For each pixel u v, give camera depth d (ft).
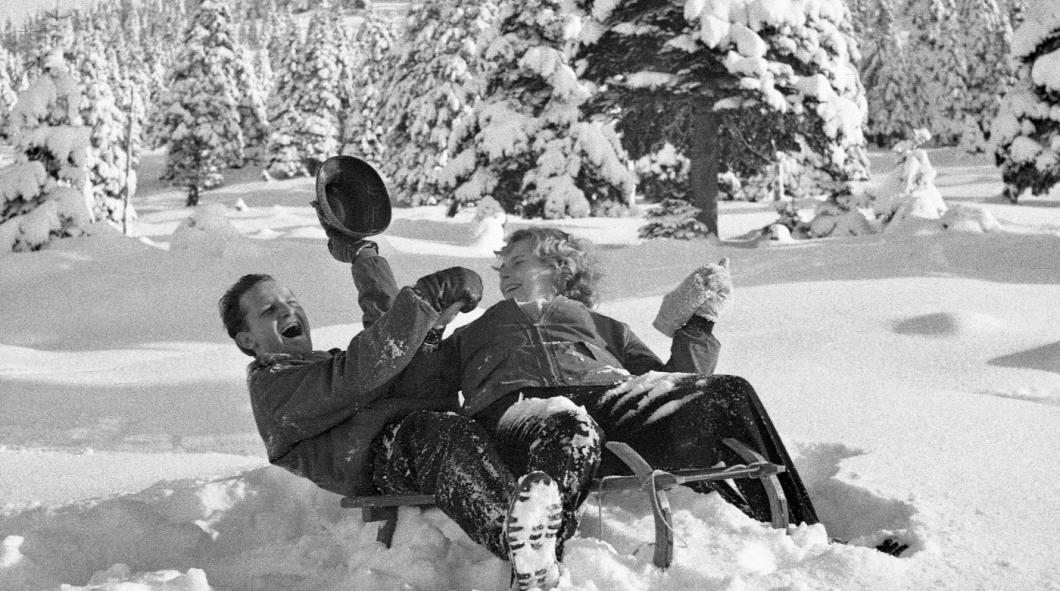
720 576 8.95
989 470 12.98
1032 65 110.01
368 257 12.68
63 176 82.84
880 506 11.61
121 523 11.67
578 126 107.86
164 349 50.37
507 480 9.66
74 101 84.79
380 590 9.64
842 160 85.56
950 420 17.51
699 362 11.99
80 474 16.07
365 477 11.09
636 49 81.82
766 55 80.79
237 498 12.71
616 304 50.06
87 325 56.70
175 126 188.44
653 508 9.33
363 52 207.62
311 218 147.23
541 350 11.10
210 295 61.31
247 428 26.09
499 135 108.47
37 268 71.56
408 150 151.12
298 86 217.77
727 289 12.07
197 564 11.33
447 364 11.50
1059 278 53.52
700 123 83.05
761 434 10.71
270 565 10.87
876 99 223.71
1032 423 17.08
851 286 52.13
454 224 112.98
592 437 9.59
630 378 11.01
